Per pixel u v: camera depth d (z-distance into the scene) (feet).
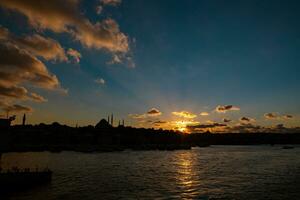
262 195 206.49
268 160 539.29
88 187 230.07
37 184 223.10
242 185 249.75
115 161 515.09
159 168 396.57
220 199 193.98
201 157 640.17
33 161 475.72
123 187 234.58
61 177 285.64
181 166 426.10
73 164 442.09
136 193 209.97
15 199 180.86
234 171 358.64
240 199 194.39
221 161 520.83
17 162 449.48
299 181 272.72
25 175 215.92
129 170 369.09
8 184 206.49
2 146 227.81
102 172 342.03
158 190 223.51
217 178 294.66
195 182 266.36
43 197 187.42
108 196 197.16
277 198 197.57
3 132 229.45
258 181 273.13
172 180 279.08
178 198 195.31
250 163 476.13
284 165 437.17
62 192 204.74
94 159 557.74
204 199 193.36
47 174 230.48
